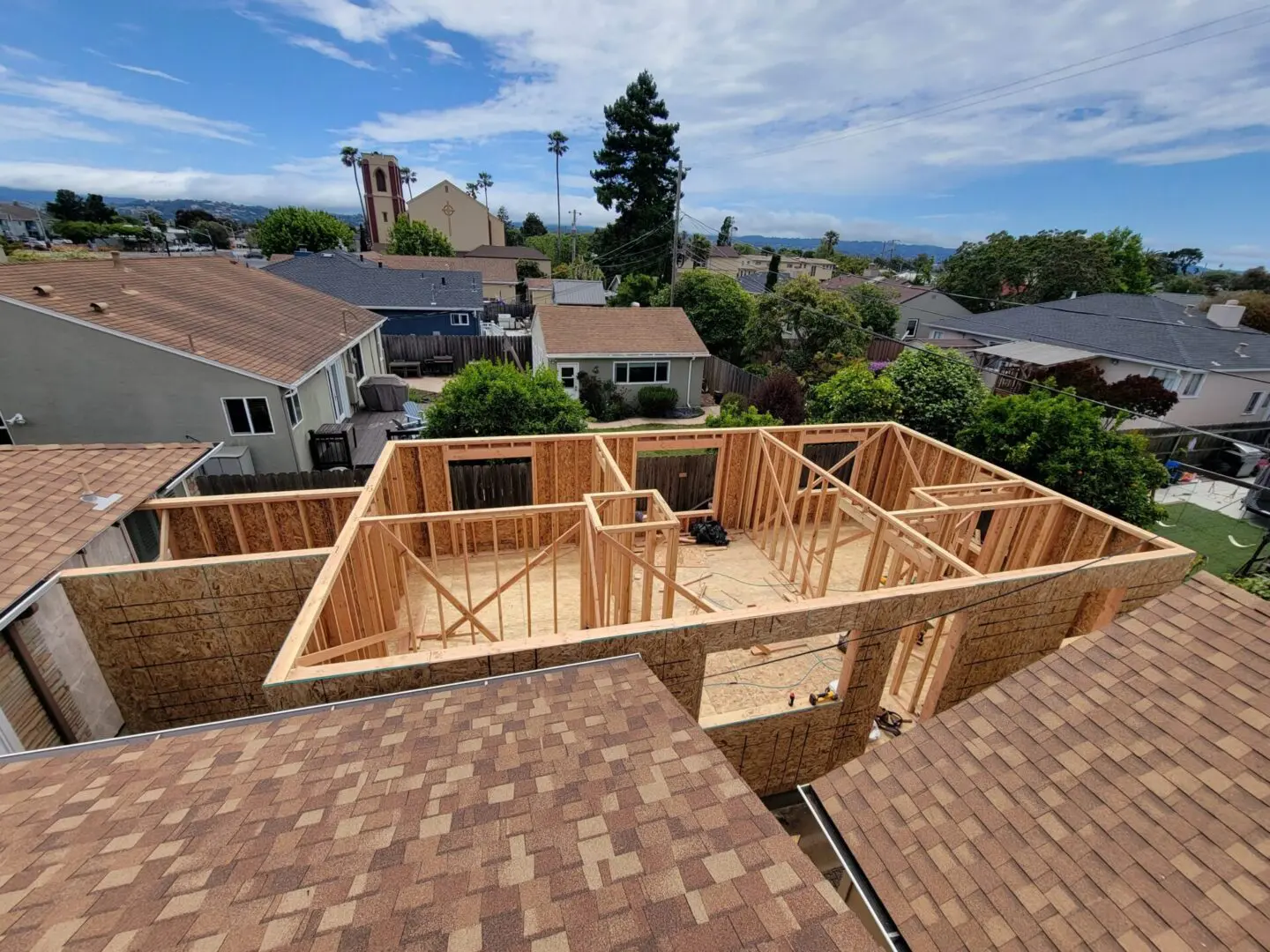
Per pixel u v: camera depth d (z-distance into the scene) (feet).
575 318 76.18
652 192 138.51
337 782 10.94
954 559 20.65
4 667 17.43
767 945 7.78
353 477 39.96
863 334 79.51
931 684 22.07
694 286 97.25
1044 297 123.85
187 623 20.70
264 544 27.73
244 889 8.19
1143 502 35.32
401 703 14.06
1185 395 62.85
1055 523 27.86
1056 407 38.22
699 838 9.75
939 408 47.60
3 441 40.11
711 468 39.78
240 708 22.67
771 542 37.32
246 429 44.32
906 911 11.96
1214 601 16.11
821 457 44.52
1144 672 14.97
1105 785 12.79
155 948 7.13
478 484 34.88
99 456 25.62
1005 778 13.69
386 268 106.11
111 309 42.29
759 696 24.27
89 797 10.43
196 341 43.55
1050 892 11.25
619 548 20.01
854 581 33.01
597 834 9.73
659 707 14.03
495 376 43.29
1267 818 11.20
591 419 71.82
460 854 9.13
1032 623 21.50
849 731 22.08
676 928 7.96
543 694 14.49
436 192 205.57
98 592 19.57
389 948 7.35
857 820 14.06
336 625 18.60
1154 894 10.63
